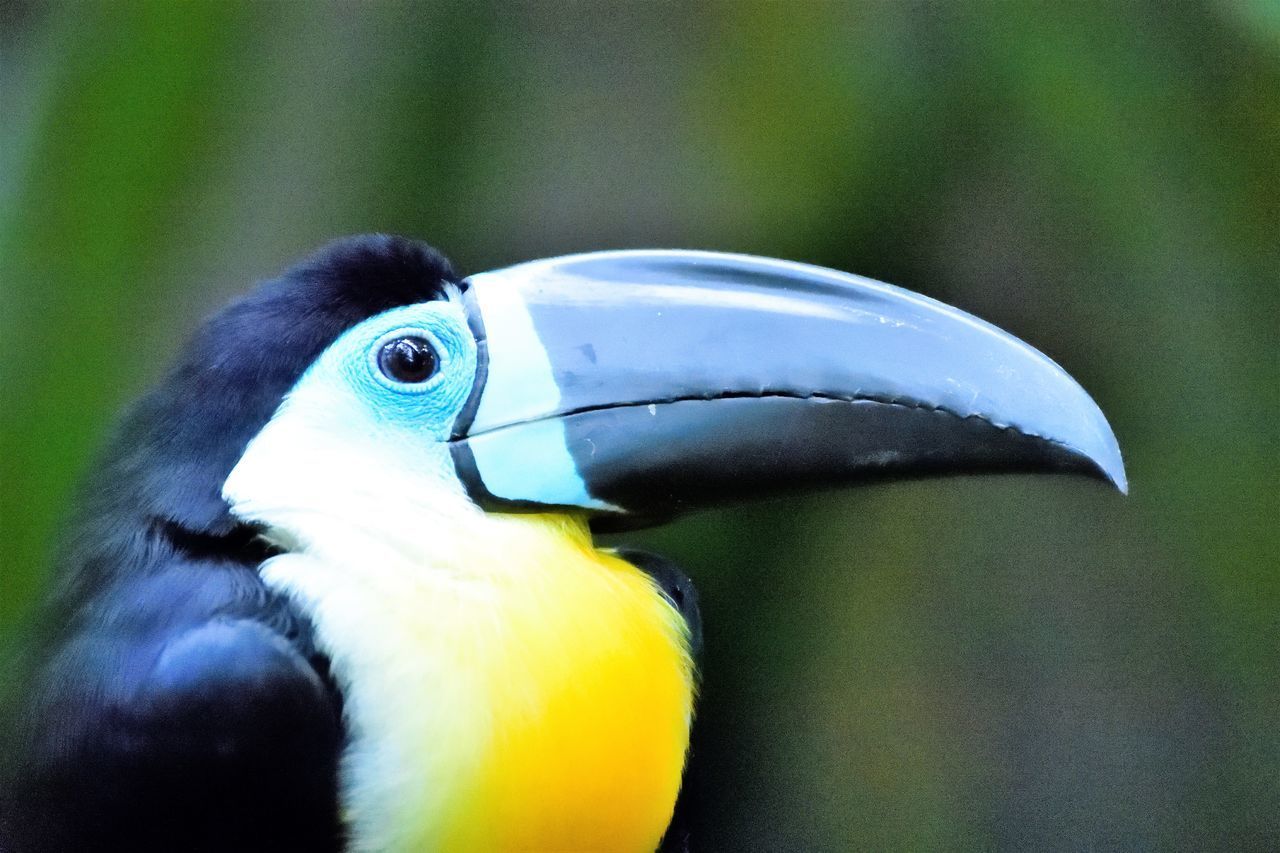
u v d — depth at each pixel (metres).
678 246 3.12
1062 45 3.08
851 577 3.17
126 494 2.98
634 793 2.98
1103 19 3.08
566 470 2.98
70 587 2.98
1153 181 3.09
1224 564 3.12
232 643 2.96
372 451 2.98
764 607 3.16
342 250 2.99
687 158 3.11
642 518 3.00
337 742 2.96
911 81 3.10
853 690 3.18
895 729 3.19
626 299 2.99
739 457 2.99
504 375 2.99
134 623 2.97
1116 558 3.17
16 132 3.06
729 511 3.15
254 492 2.97
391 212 3.11
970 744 3.19
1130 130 3.09
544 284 3.00
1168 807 3.19
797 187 3.10
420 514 2.98
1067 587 3.17
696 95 3.11
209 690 2.96
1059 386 2.99
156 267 3.06
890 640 3.18
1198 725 3.18
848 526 3.17
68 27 3.06
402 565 2.97
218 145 3.07
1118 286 3.12
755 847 3.19
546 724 2.96
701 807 3.17
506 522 2.98
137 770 2.96
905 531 3.17
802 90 3.09
